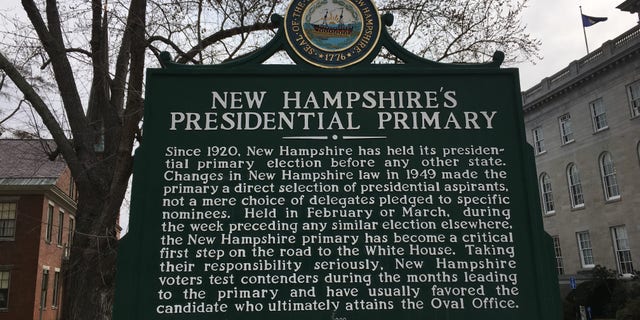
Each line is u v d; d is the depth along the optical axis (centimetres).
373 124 428
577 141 3006
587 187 2911
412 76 439
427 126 429
